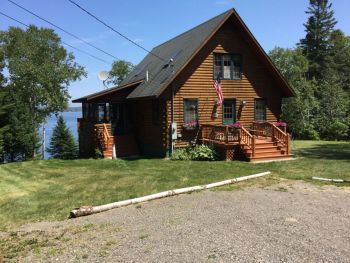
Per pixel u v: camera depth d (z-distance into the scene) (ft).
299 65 134.92
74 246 23.70
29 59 109.29
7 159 92.58
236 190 37.24
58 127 116.98
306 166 51.13
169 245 22.74
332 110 124.77
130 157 71.00
